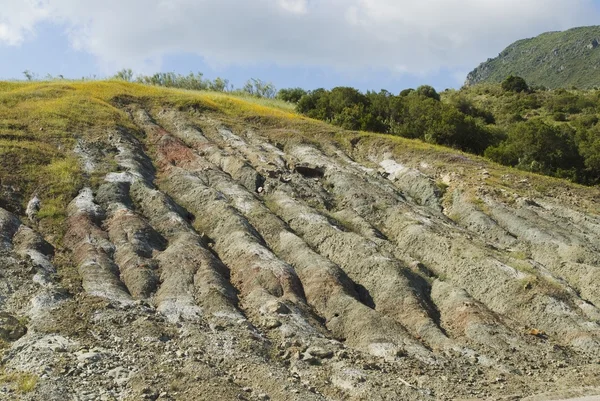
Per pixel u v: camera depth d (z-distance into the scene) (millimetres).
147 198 22859
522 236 24297
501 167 32750
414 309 17734
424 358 15133
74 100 32656
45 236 19469
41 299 15359
